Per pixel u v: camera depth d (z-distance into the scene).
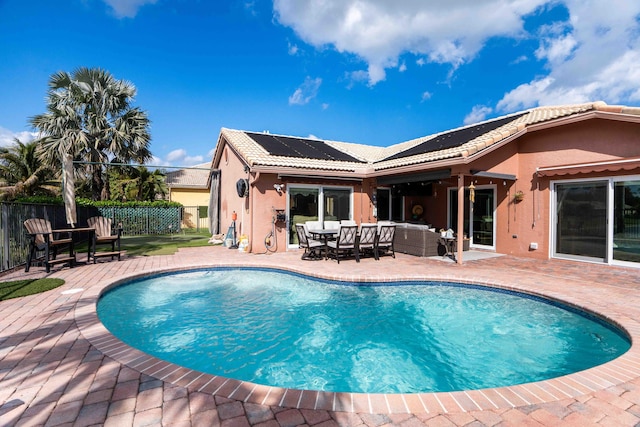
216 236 16.61
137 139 21.53
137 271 9.16
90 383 3.40
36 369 3.69
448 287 8.39
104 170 22.84
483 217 13.38
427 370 4.71
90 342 4.41
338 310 7.03
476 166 10.58
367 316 6.72
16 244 9.48
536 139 11.36
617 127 9.34
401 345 5.49
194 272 10.10
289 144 16.42
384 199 16.11
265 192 12.80
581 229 10.43
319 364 4.89
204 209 29.31
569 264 10.16
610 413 2.97
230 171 16.05
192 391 3.26
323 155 15.35
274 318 6.62
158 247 14.73
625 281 7.90
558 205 10.97
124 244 16.05
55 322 5.16
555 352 5.18
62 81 19.91
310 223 12.52
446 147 12.27
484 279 8.18
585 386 3.41
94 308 5.88
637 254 9.29
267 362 4.93
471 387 4.26
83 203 17.95
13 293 6.66
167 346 5.39
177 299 7.71
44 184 22.20
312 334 5.91
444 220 15.20
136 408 2.99
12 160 21.92
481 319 6.50
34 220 9.30
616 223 9.66
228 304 7.38
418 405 3.07
